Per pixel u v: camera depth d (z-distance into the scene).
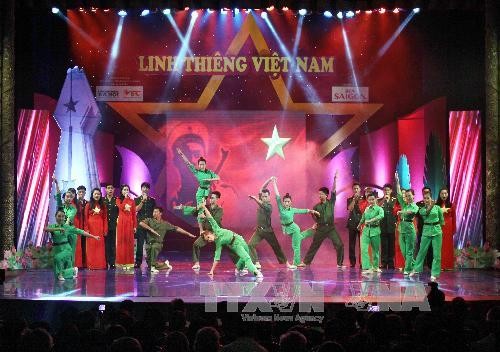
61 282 11.98
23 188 14.82
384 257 14.15
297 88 16.31
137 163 16.30
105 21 16.05
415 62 16.02
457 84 15.74
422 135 15.96
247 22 16.20
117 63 16.14
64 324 6.00
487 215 14.66
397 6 14.66
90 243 13.92
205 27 16.22
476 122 15.18
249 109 16.34
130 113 16.20
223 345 6.12
